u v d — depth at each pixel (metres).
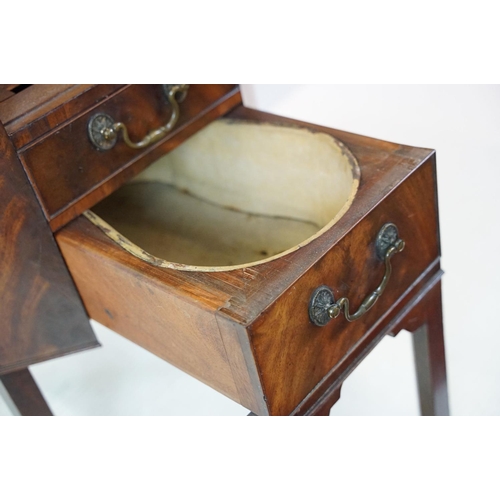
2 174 0.74
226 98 0.94
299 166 0.90
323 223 0.92
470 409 1.23
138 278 0.73
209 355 0.72
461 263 1.34
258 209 0.98
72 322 0.88
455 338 1.30
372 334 0.82
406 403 1.26
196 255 0.94
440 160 1.33
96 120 0.80
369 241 0.75
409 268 0.84
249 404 0.73
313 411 0.75
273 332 0.67
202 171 1.01
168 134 0.89
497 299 1.30
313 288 0.70
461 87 1.38
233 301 0.67
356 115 1.38
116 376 1.33
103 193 0.84
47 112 0.76
